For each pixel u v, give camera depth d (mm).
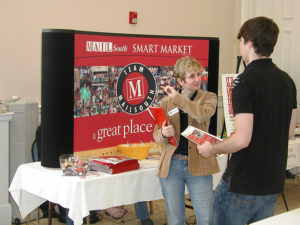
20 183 2619
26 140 3463
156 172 2568
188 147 2205
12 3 3537
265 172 1625
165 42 2828
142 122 2820
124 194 2426
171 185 2246
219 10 5258
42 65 2449
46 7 3730
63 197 2242
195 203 2217
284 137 1688
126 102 2732
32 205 2689
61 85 2436
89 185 2250
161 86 2598
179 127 2250
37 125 3615
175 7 4766
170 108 2273
